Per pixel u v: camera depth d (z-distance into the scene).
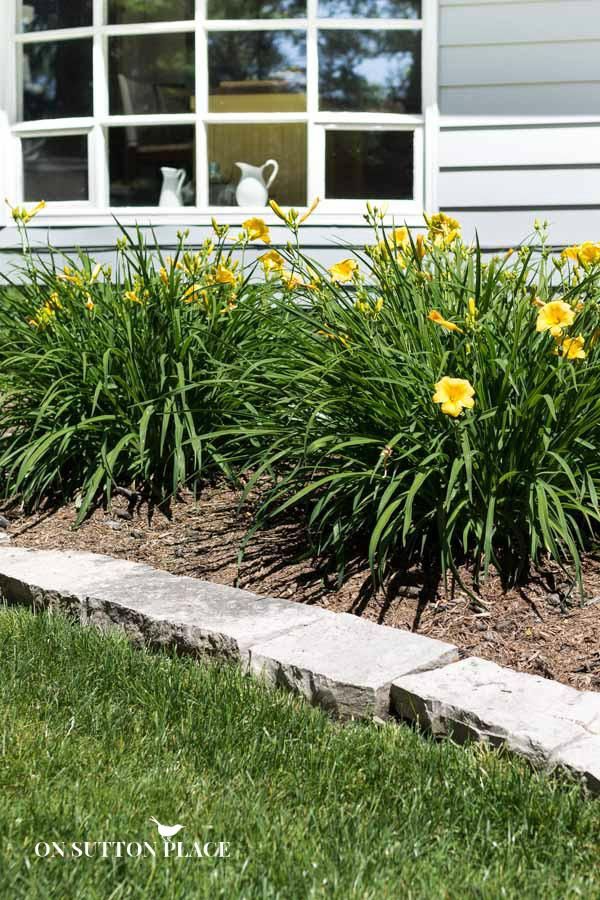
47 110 6.57
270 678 2.73
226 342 4.17
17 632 3.09
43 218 6.51
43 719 2.54
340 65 6.20
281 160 6.27
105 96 6.39
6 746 2.37
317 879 1.86
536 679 2.58
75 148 6.50
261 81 6.22
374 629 2.90
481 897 1.83
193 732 2.47
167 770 2.29
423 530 3.35
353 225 6.16
